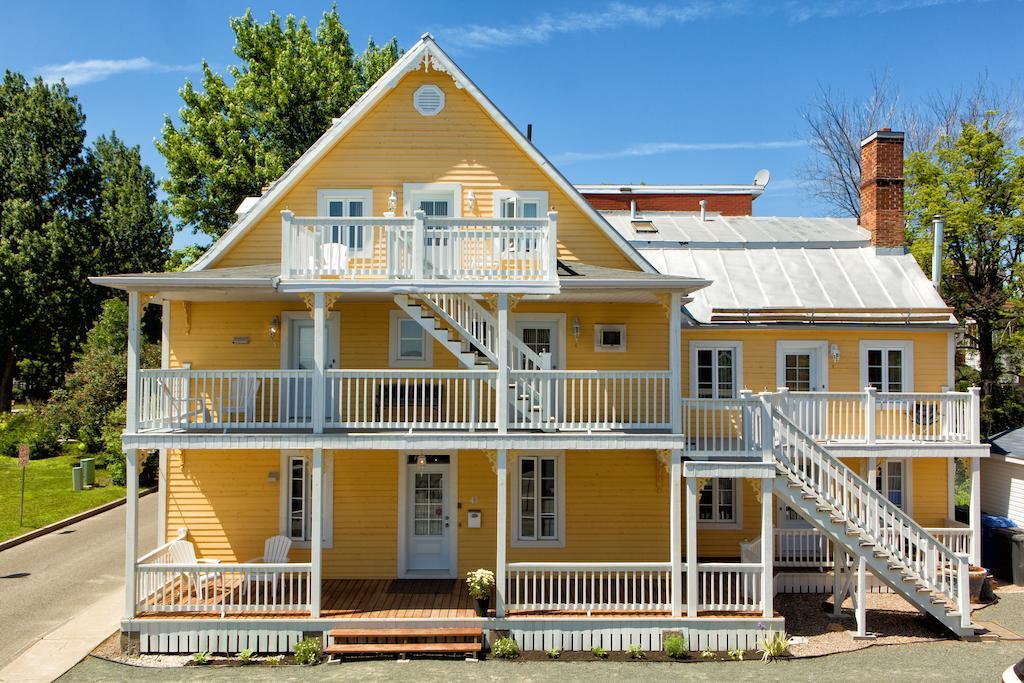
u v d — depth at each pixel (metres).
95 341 37.78
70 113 41.44
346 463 15.49
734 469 13.10
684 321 16.44
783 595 15.66
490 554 15.57
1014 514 16.94
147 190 48.88
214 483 15.47
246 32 34.22
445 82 15.75
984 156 26.34
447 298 13.98
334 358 15.62
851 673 11.59
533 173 15.73
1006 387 28.02
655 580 15.64
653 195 34.16
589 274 14.09
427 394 15.56
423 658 12.45
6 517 22.12
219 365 15.68
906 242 28.45
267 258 15.61
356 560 15.43
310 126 33.28
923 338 16.98
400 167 15.69
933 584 13.40
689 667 12.05
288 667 12.04
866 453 15.51
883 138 19.42
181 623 12.58
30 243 38.19
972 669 11.70
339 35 35.66
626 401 15.91
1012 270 26.17
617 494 15.75
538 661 12.35
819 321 16.69
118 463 27.53
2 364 39.75
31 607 14.69
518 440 13.05
